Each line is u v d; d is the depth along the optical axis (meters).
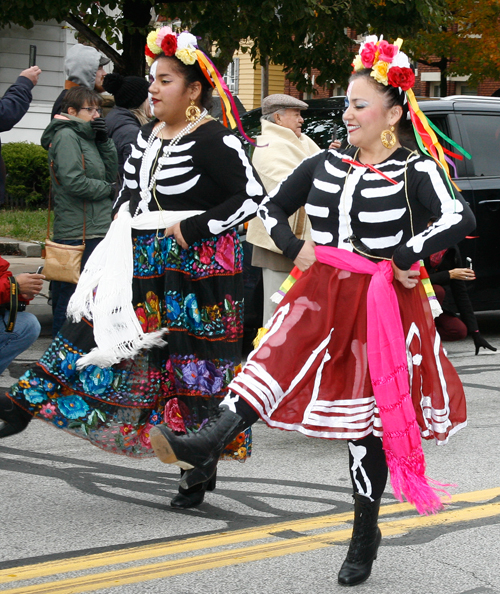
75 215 6.98
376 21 11.61
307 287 3.47
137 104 7.44
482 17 17.81
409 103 3.40
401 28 11.66
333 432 3.37
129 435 4.21
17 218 17.67
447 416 3.54
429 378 3.50
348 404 3.37
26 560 3.69
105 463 5.20
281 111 6.62
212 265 4.17
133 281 4.16
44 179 19.80
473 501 4.64
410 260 3.29
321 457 5.47
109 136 7.33
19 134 20.11
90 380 4.12
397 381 3.33
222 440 3.27
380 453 3.47
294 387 3.38
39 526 4.10
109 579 3.51
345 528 4.17
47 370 4.08
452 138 8.92
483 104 9.26
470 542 4.04
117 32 12.34
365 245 3.43
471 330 7.82
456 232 3.27
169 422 4.33
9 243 14.92
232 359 4.24
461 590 3.49
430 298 3.62
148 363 4.16
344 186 3.44
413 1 11.31
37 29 19.59
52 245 6.90
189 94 4.08
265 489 4.78
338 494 4.72
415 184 3.37
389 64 3.36
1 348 5.33
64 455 5.34
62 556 3.74
